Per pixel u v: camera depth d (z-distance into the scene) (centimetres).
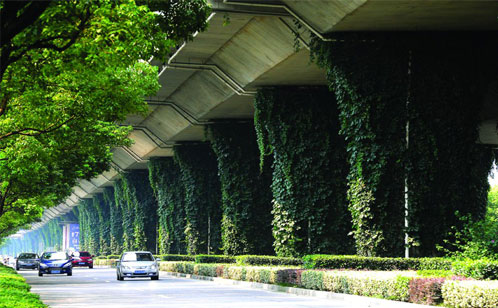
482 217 5788
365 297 2598
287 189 4444
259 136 4678
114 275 6341
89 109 3119
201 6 1966
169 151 7931
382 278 2519
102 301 2809
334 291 2977
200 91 5375
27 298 2025
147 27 1836
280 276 3688
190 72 4997
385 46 3334
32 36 1564
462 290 1984
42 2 1361
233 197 5850
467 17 3045
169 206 8056
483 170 5856
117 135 4466
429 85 3303
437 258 3119
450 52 3309
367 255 3372
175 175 8169
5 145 3784
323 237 4362
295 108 4541
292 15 3350
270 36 3778
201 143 7169
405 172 3306
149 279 5400
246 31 3881
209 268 5297
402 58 3325
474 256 2694
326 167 4438
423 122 3291
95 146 4247
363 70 3344
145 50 1877
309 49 3578
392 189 3334
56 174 4884
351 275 2806
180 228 7962
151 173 8300
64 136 3253
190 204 7062
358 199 3388
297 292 3328
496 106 4644
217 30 3916
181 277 6016
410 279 2323
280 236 4503
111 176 11075
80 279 5378
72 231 16462
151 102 5947
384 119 3328
